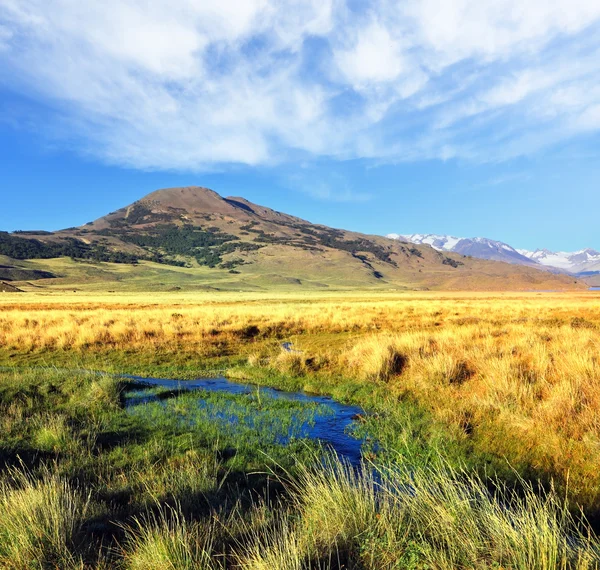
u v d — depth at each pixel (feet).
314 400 34.17
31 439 23.68
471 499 13.26
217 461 21.01
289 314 93.76
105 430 25.91
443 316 91.20
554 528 10.50
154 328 69.46
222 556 11.56
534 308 107.76
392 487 16.75
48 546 11.93
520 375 28.45
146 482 17.75
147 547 11.47
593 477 16.94
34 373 39.14
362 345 46.26
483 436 22.58
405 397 31.60
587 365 27.50
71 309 138.10
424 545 11.32
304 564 10.32
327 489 13.94
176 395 35.70
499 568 10.12
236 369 46.03
